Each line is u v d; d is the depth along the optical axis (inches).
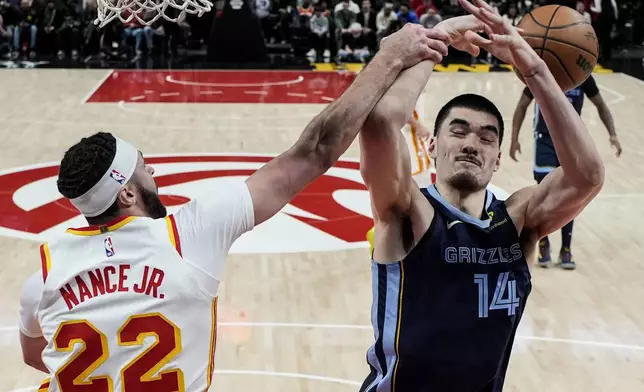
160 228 87.6
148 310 85.5
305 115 519.5
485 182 103.0
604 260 281.4
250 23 738.2
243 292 249.3
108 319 85.5
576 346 216.5
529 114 520.7
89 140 88.5
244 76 672.4
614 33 829.2
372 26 757.3
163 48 769.6
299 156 89.0
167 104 550.3
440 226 100.7
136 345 85.4
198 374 87.7
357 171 385.1
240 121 498.6
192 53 785.6
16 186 356.2
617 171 394.3
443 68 711.1
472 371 100.3
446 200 103.3
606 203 345.4
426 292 100.3
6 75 657.6
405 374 101.1
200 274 86.6
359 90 91.4
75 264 87.8
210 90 606.5
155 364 85.4
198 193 346.9
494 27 97.0
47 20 757.3
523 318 233.9
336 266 272.8
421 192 103.8
